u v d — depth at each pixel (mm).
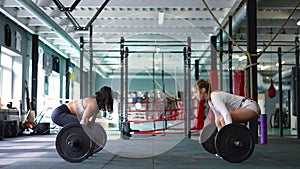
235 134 4445
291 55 16547
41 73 14031
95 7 9453
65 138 4547
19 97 12031
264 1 9094
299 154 5742
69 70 17656
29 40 13016
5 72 11828
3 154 5770
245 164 4465
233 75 10203
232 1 9289
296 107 10750
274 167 4215
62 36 11570
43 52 14180
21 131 11539
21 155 5602
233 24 10148
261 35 13008
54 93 16484
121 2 9320
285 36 13117
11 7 10172
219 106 4574
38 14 9273
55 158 5152
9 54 11773
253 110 4727
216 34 12273
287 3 9109
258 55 7461
